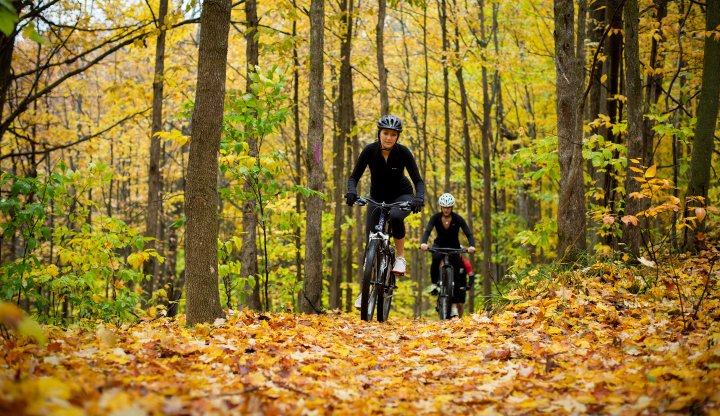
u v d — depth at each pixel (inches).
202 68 286.2
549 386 187.6
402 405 172.6
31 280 352.5
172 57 890.7
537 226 563.2
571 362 218.4
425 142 895.1
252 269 552.7
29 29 143.3
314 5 463.5
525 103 1078.4
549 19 837.8
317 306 462.0
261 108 392.2
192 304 293.1
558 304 332.5
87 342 234.4
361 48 987.9
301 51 757.9
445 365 237.6
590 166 746.2
